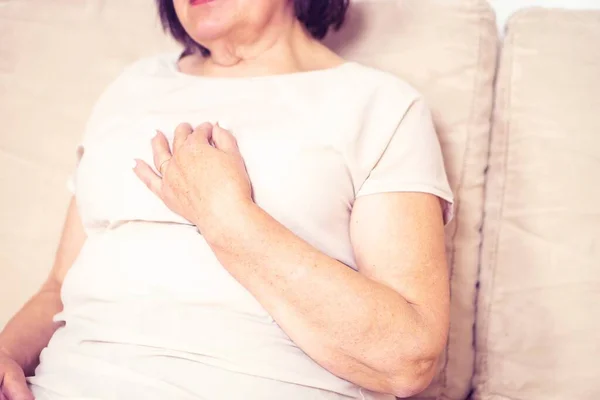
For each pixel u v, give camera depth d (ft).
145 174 2.51
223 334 2.26
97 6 3.82
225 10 2.82
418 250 2.34
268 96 2.67
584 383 2.80
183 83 2.87
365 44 3.36
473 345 3.15
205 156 2.35
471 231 3.16
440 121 3.19
